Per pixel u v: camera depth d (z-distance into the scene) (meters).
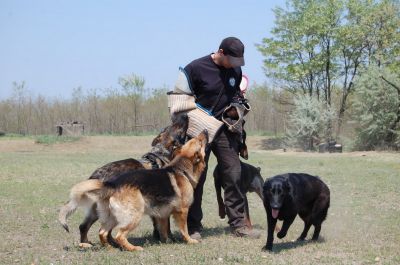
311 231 8.20
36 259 6.32
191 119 7.58
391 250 6.71
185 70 7.60
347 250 6.73
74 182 15.30
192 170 7.27
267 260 6.16
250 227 7.98
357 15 36.31
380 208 10.44
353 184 14.16
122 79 46.53
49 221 9.03
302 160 23.08
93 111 46.59
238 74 7.80
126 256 6.40
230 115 7.63
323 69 37.84
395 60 34.56
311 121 34.75
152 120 46.69
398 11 34.81
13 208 10.38
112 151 34.47
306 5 37.50
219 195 8.22
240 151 7.92
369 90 30.56
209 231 8.24
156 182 6.88
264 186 6.62
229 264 5.97
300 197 6.88
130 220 6.66
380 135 30.98
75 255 6.54
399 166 19.59
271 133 44.03
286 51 38.06
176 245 7.06
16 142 37.66
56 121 46.47
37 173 17.83
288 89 39.59
